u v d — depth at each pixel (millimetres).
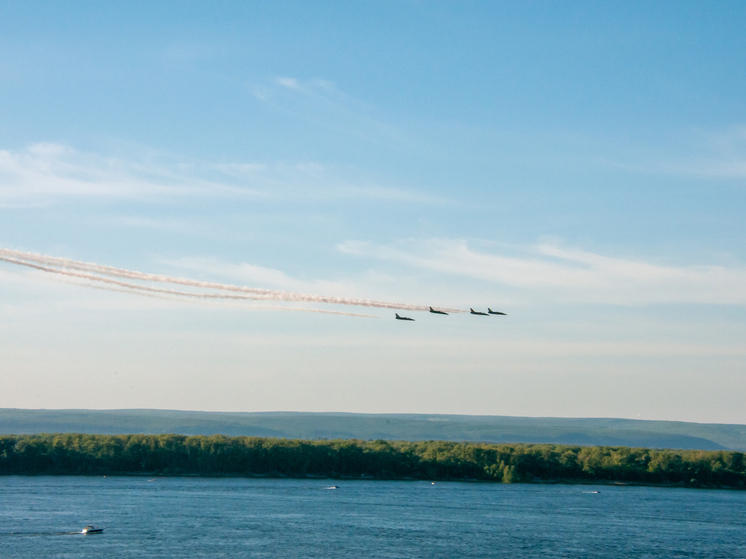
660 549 160500
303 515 193875
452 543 159625
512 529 180625
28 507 196125
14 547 144125
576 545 162125
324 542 156125
